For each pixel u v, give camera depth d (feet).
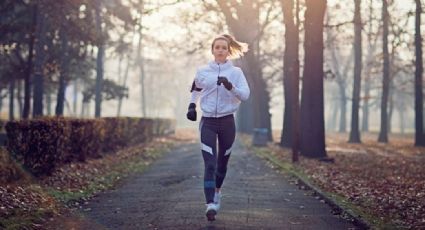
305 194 36.88
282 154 75.46
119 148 76.02
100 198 34.42
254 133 96.73
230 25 92.68
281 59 125.59
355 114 142.00
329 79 184.65
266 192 37.14
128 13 121.19
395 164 67.67
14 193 30.25
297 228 24.30
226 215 26.32
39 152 39.70
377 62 140.97
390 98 226.17
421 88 123.85
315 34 68.44
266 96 112.68
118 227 24.18
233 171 51.90
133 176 48.91
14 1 80.12
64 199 32.12
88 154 57.62
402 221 26.02
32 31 81.46
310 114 69.36
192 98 24.40
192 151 85.87
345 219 27.35
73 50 101.30
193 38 106.52
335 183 42.16
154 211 28.12
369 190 37.65
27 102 82.58
